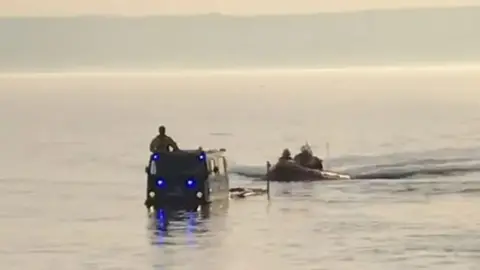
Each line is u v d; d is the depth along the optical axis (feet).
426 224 342.64
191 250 300.40
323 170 505.25
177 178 375.45
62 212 384.27
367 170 523.70
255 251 297.94
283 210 380.99
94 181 495.82
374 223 346.95
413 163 553.23
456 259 284.00
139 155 640.58
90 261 287.07
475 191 428.56
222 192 401.90
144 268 276.82
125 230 337.31
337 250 298.35
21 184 487.61
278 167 485.56
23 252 302.04
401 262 280.72
